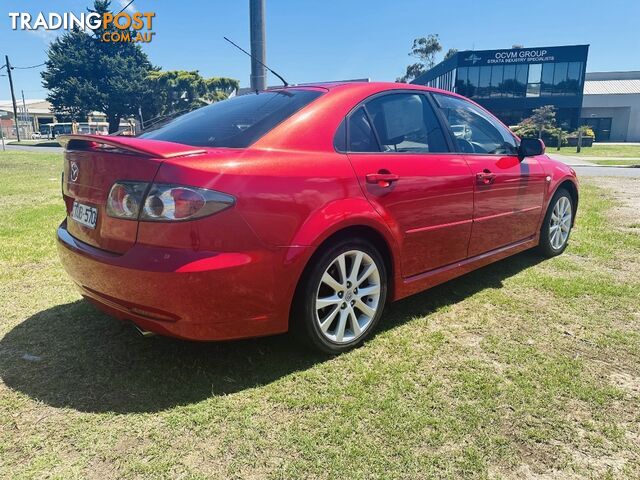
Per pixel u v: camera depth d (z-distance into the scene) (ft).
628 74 198.39
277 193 7.95
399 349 9.66
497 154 12.98
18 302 11.91
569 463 6.59
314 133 8.93
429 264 10.94
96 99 165.89
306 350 9.52
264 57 24.61
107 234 8.11
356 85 10.30
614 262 15.21
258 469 6.48
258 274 7.86
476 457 6.68
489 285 13.21
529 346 9.77
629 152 97.25
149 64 188.14
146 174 7.49
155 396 8.05
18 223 20.31
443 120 11.63
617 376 8.67
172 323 7.67
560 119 155.84
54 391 8.16
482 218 12.11
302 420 7.47
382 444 6.94
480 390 8.23
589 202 26.05
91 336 10.14
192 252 7.35
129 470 6.45
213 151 7.95
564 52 149.28
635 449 6.86
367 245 9.52
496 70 154.20
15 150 95.66
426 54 241.14
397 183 9.75
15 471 6.40
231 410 7.69
